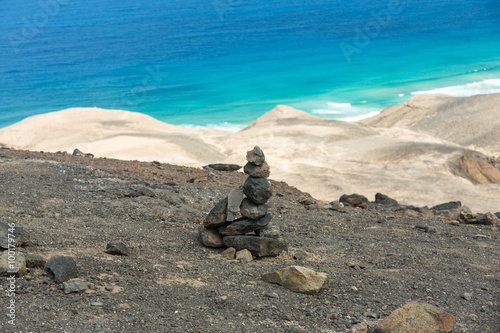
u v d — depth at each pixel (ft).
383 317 23.15
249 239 31.19
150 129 262.06
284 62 592.60
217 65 590.14
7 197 37.55
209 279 26.04
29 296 20.48
